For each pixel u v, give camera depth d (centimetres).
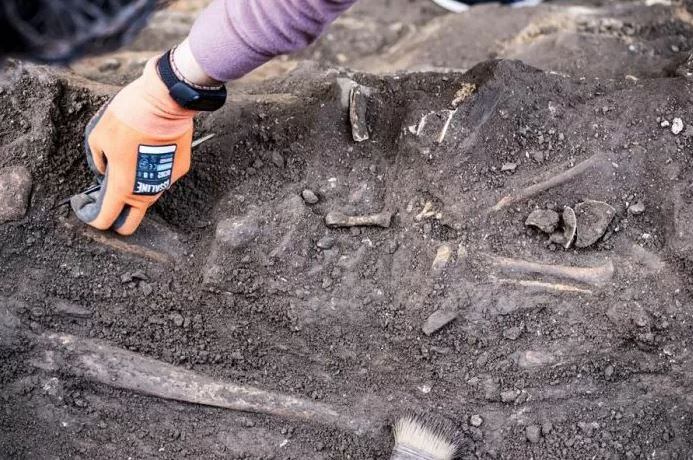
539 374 215
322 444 217
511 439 215
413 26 334
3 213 219
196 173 233
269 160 234
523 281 212
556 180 221
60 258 222
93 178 229
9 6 112
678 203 217
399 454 206
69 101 239
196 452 215
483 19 316
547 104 230
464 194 220
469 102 226
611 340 212
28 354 219
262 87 265
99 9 120
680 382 212
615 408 216
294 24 157
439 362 217
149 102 186
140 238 224
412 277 216
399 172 228
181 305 222
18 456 211
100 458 213
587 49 293
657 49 296
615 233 218
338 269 218
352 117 236
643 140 227
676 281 211
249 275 218
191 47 172
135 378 219
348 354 220
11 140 229
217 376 221
